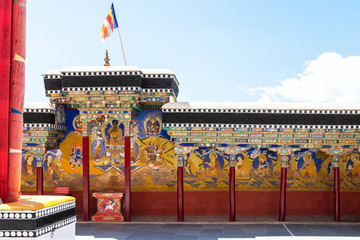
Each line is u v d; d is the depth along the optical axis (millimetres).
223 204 17531
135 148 17828
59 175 18062
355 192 17500
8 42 6602
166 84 16109
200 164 17672
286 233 13570
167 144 17797
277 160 17594
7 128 6531
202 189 17594
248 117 15727
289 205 17547
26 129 16547
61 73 15633
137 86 15422
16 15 6738
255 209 17469
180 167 16203
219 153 17672
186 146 16250
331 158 17578
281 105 15734
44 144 16906
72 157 18125
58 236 6488
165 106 15883
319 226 14945
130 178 16203
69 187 18000
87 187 16078
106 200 16234
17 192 6629
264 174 17594
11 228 5660
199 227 14789
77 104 16219
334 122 15578
